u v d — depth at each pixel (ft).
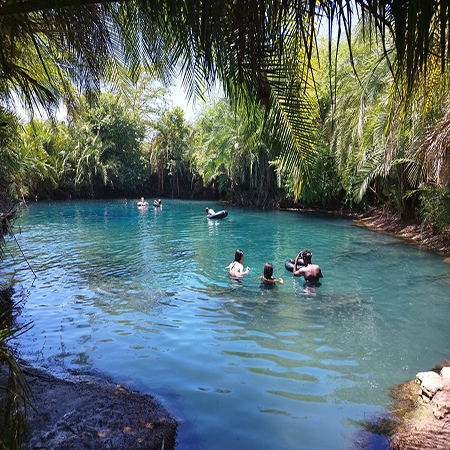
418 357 13.41
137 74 11.85
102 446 8.79
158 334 15.57
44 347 14.48
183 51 8.89
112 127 109.09
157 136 122.83
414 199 43.78
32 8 8.00
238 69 7.83
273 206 81.87
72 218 61.11
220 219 60.13
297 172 9.72
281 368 12.65
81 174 105.09
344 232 45.03
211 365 12.90
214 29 7.12
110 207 83.05
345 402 10.66
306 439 9.09
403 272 25.39
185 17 7.56
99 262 29.35
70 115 15.34
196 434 9.30
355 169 50.03
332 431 9.39
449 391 10.67
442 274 24.81
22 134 46.55
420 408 10.32
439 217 34.04
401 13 5.98
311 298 20.04
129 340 15.01
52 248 35.32
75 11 9.21
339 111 38.37
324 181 62.69
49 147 93.71
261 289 21.83
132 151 117.19
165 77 10.81
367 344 14.46
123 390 11.35
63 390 11.32
